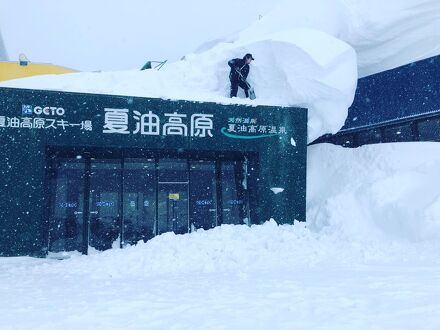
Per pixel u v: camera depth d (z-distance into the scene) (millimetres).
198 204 14570
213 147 14273
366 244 11672
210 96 14523
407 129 16547
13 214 12406
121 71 16688
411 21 17125
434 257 9719
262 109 14852
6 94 12539
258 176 14766
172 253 10680
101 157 13922
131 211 13922
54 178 13445
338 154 16438
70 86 13812
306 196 15719
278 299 5840
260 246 11484
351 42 18438
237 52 16344
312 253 10703
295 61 15062
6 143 12492
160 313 5254
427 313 4781
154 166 14312
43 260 11906
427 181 13359
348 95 15312
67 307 5688
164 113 13828
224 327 4520
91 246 13422
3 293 6859
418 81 15891
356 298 5707
